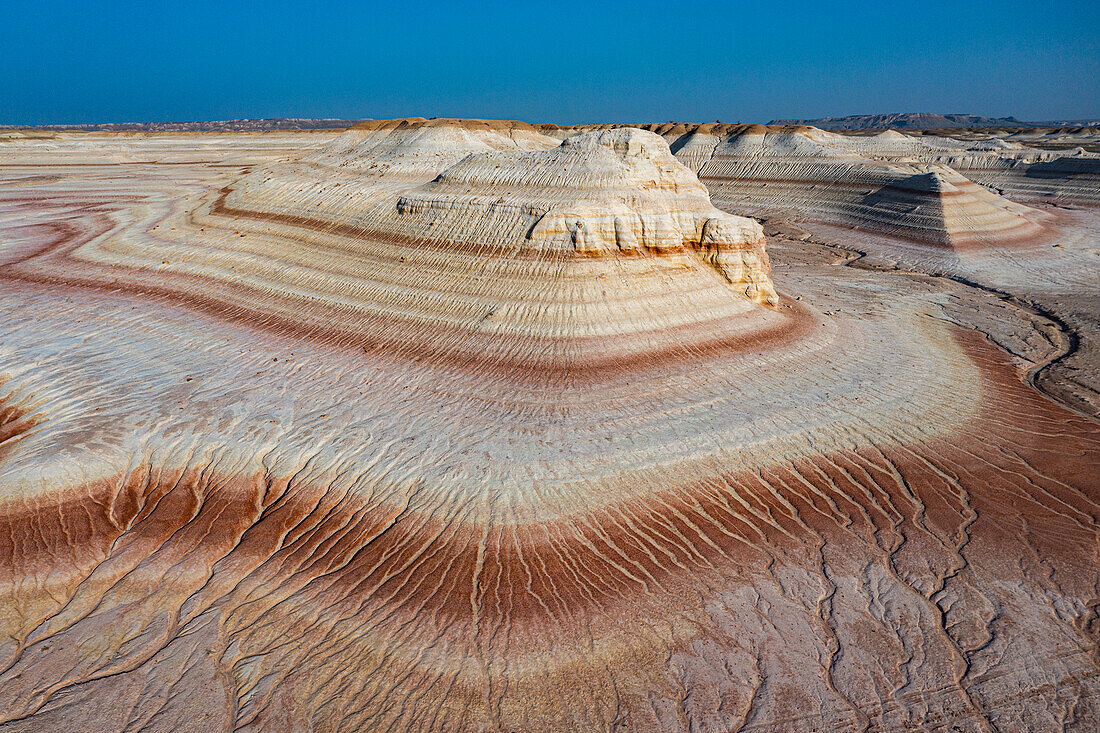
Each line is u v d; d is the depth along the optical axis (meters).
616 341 19.61
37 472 13.34
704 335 20.58
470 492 13.32
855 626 10.84
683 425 15.90
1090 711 9.50
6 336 20.66
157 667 9.70
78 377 17.98
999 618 11.09
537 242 22.23
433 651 9.96
